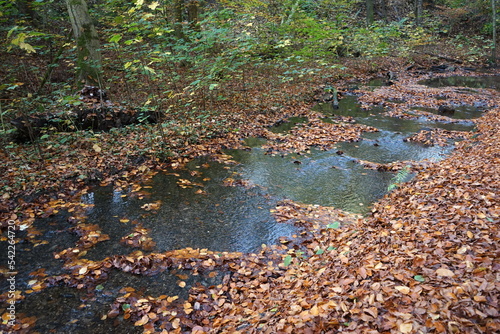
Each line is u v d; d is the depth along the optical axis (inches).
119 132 310.3
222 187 242.4
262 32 628.1
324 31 545.3
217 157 294.8
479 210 154.9
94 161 255.8
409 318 90.7
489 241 125.9
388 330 88.7
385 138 356.8
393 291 104.6
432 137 353.1
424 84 669.9
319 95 543.8
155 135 304.2
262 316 117.3
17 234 177.2
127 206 210.4
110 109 315.3
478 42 1056.2
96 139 278.7
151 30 335.6
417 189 213.9
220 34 356.8
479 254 117.4
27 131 275.0
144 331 120.8
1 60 422.3
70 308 132.3
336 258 150.2
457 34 1136.2
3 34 427.8
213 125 361.1
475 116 443.5
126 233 183.0
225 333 112.7
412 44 924.6
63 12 548.4
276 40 631.8
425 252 127.3
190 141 318.3
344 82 661.9
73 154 263.1
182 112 387.5
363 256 140.6
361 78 711.1
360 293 107.8
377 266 123.3
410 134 368.8
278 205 219.1
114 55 528.1
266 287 140.8
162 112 365.7
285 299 126.2
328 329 95.7
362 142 344.2
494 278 99.7
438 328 85.2
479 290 95.4
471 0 1086.4
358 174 267.1
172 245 174.6
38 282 144.8
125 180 242.8
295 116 434.0
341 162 292.0
